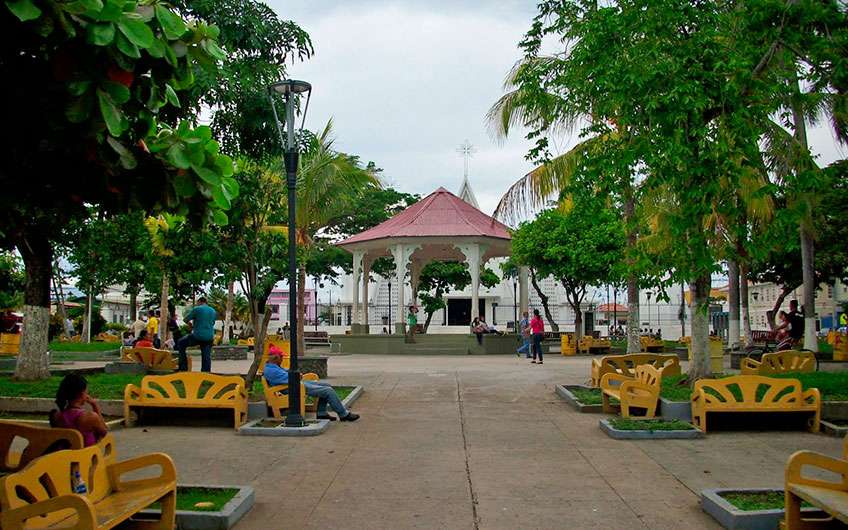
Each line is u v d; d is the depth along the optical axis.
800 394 10.04
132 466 5.50
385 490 7.08
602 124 12.52
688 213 9.20
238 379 10.79
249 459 8.53
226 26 12.71
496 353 31.28
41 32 3.89
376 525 5.97
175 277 16.23
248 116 13.30
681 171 9.31
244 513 6.29
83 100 4.18
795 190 9.88
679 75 9.47
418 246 32.34
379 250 35.03
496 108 17.95
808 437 9.77
